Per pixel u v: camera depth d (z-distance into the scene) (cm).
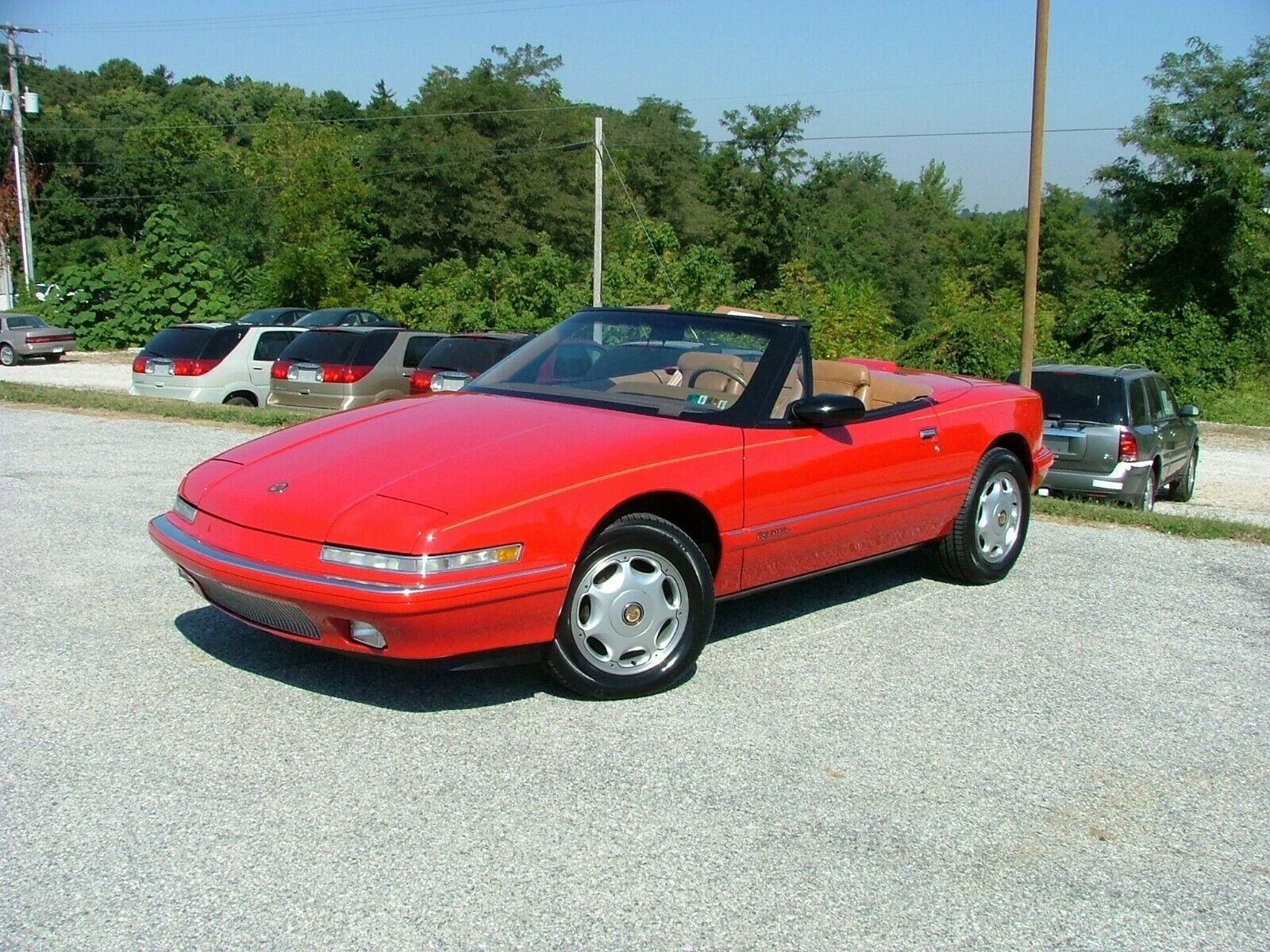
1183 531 774
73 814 328
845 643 515
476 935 277
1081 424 1237
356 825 327
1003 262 7194
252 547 394
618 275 3039
